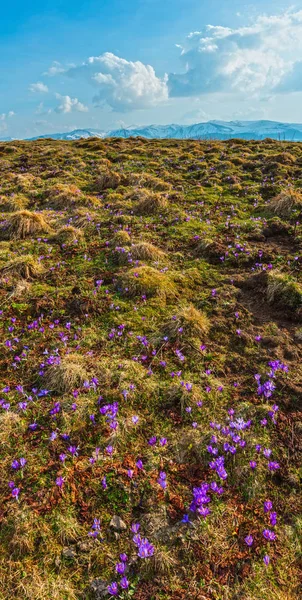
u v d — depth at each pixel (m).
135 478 4.28
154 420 5.08
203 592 3.33
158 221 12.61
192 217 12.73
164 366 5.97
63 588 3.34
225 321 7.10
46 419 5.08
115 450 4.62
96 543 3.69
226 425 4.93
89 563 3.54
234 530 3.80
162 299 7.86
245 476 4.31
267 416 5.04
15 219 12.06
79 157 24.77
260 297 7.91
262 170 19.09
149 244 9.97
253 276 8.54
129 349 6.45
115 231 11.66
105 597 3.29
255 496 4.14
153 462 4.47
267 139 31.44
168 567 3.49
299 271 8.73
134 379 5.66
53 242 11.27
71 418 5.01
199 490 3.93
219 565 3.53
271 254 9.69
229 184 17.11
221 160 22.48
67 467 4.38
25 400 5.43
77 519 3.90
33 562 3.53
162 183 16.66
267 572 3.46
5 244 11.16
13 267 9.22
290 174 17.92
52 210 14.67
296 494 4.15
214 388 5.54
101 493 4.14
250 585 3.37
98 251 10.44
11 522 3.80
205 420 5.05
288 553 3.62
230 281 8.57
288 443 4.70
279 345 6.40
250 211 13.58
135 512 3.98
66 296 8.10
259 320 7.20
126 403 5.28
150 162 22.14
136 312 7.46
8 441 4.74
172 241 10.95
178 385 5.49
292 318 7.18
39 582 3.36
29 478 4.27
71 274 9.20
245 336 6.62
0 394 5.53
